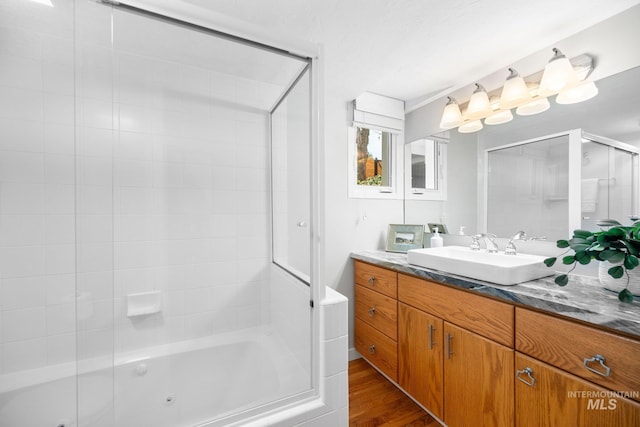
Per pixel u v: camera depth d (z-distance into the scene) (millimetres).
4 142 1280
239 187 1826
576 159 1379
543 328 1004
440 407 1424
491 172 1782
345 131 2193
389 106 2322
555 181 1461
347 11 1233
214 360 1668
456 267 1391
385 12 1242
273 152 1870
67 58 1363
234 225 1815
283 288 1673
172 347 1621
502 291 1129
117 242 1513
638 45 1198
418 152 2307
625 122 1220
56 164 1369
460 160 1979
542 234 1514
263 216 1896
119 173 1511
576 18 1310
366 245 2271
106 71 1445
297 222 1515
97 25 1260
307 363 1325
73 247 1406
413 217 2336
